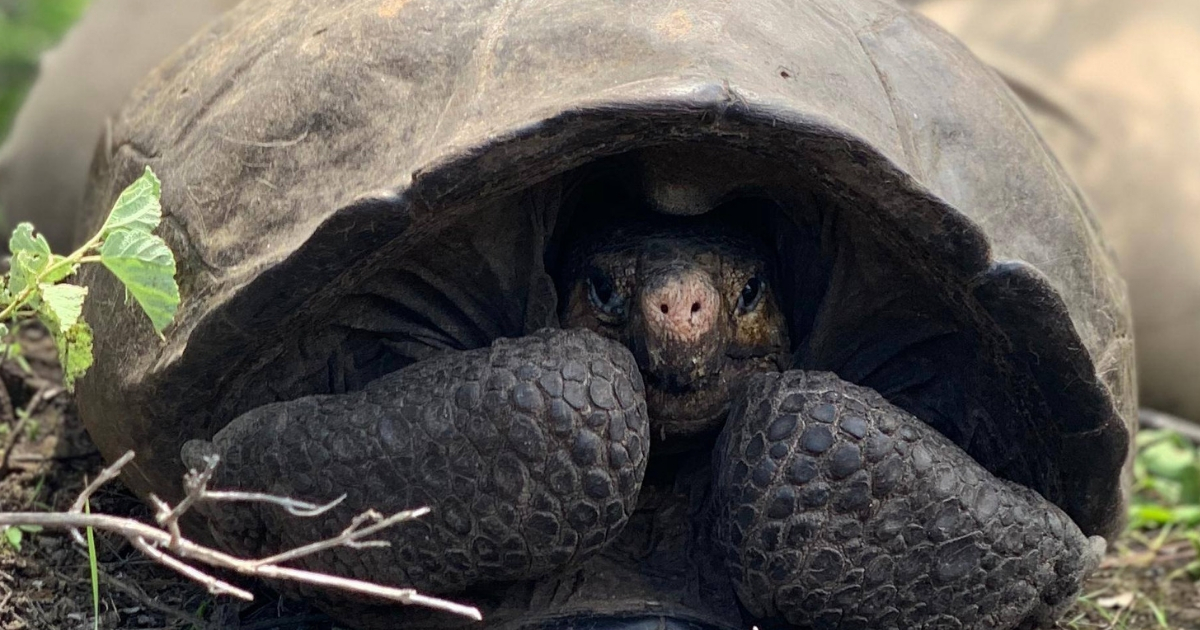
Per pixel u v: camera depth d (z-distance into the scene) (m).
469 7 1.79
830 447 1.70
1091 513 1.91
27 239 1.77
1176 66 3.69
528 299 1.85
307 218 1.68
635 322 1.82
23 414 2.59
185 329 1.72
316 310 1.70
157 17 3.46
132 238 1.67
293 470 1.70
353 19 1.84
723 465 1.78
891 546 1.73
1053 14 3.86
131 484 2.04
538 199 1.80
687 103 1.54
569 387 1.66
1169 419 3.39
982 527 1.74
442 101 1.70
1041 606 1.86
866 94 1.77
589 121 1.55
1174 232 3.45
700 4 1.74
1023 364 1.76
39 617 2.05
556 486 1.65
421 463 1.66
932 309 1.85
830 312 1.88
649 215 1.96
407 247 1.68
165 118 2.10
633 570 1.92
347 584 1.48
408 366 1.77
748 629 1.87
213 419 1.79
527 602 1.85
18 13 5.51
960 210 1.64
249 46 2.00
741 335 1.92
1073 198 2.06
